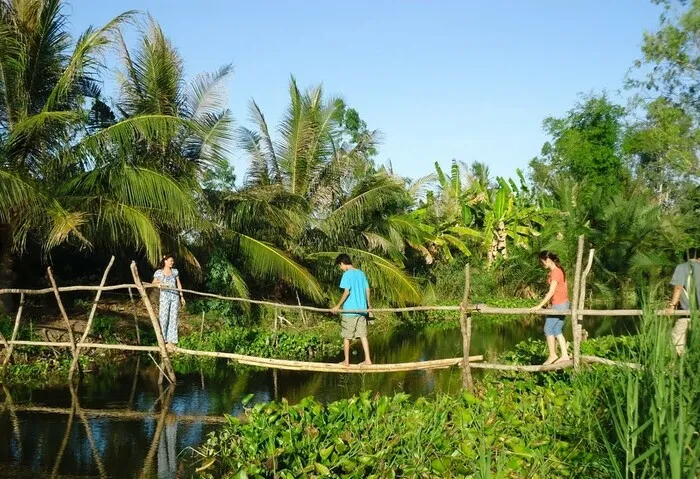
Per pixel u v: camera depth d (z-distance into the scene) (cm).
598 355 998
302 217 1756
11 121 1362
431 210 2706
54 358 1176
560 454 572
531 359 1170
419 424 659
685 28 2172
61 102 1370
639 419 504
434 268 2745
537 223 3019
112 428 804
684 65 2223
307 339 1451
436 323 2228
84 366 1159
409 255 2581
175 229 1561
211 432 743
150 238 1285
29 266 1673
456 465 566
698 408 475
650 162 3278
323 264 1914
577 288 838
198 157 1612
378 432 657
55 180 1376
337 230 1895
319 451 602
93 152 1326
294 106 1903
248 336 1480
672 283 841
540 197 3206
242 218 1688
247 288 1767
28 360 1154
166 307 1184
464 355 894
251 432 658
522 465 566
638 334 590
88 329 1113
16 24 1310
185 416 864
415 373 1212
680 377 454
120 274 1822
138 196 1338
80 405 919
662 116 2258
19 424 817
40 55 1378
